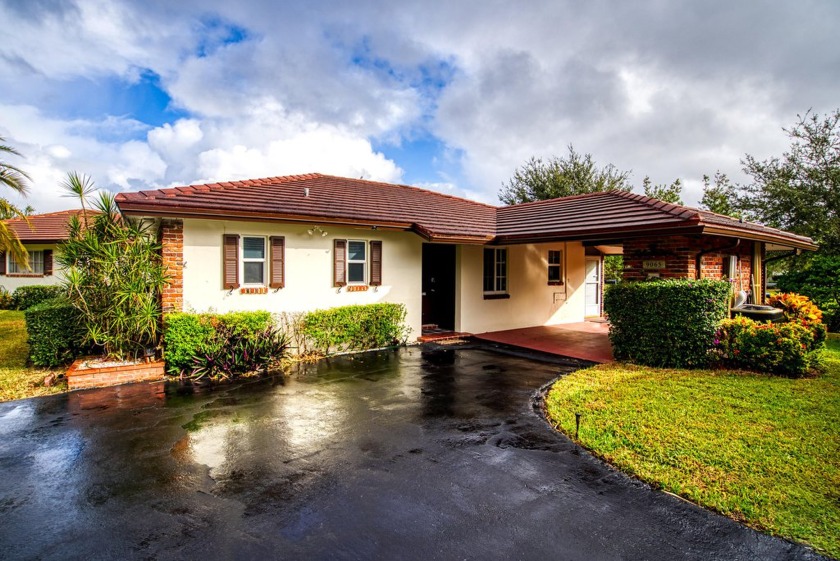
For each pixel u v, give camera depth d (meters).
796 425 5.07
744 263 11.41
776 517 3.31
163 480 4.00
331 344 9.71
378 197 13.06
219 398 6.52
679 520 3.34
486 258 13.15
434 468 4.25
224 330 8.05
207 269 8.54
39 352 8.03
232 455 4.54
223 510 3.51
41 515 3.44
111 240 7.84
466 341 11.77
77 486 3.89
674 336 7.93
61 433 5.11
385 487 3.88
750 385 6.66
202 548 3.04
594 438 4.84
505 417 5.73
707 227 7.50
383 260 10.88
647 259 9.23
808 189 16.97
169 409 6.00
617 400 6.11
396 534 3.19
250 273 9.09
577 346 10.81
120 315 7.46
